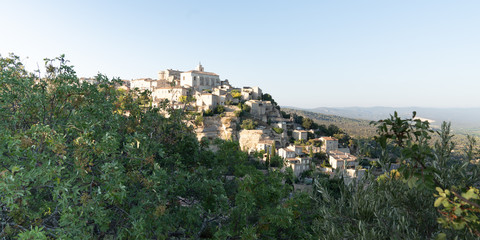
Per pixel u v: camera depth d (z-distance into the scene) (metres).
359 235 4.33
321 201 5.51
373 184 4.93
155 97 113.44
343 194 5.25
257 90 138.12
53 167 7.41
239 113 111.81
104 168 8.15
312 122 128.25
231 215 12.15
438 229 4.29
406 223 4.33
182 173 13.45
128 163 11.32
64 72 12.38
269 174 13.38
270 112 131.00
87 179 8.80
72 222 7.62
